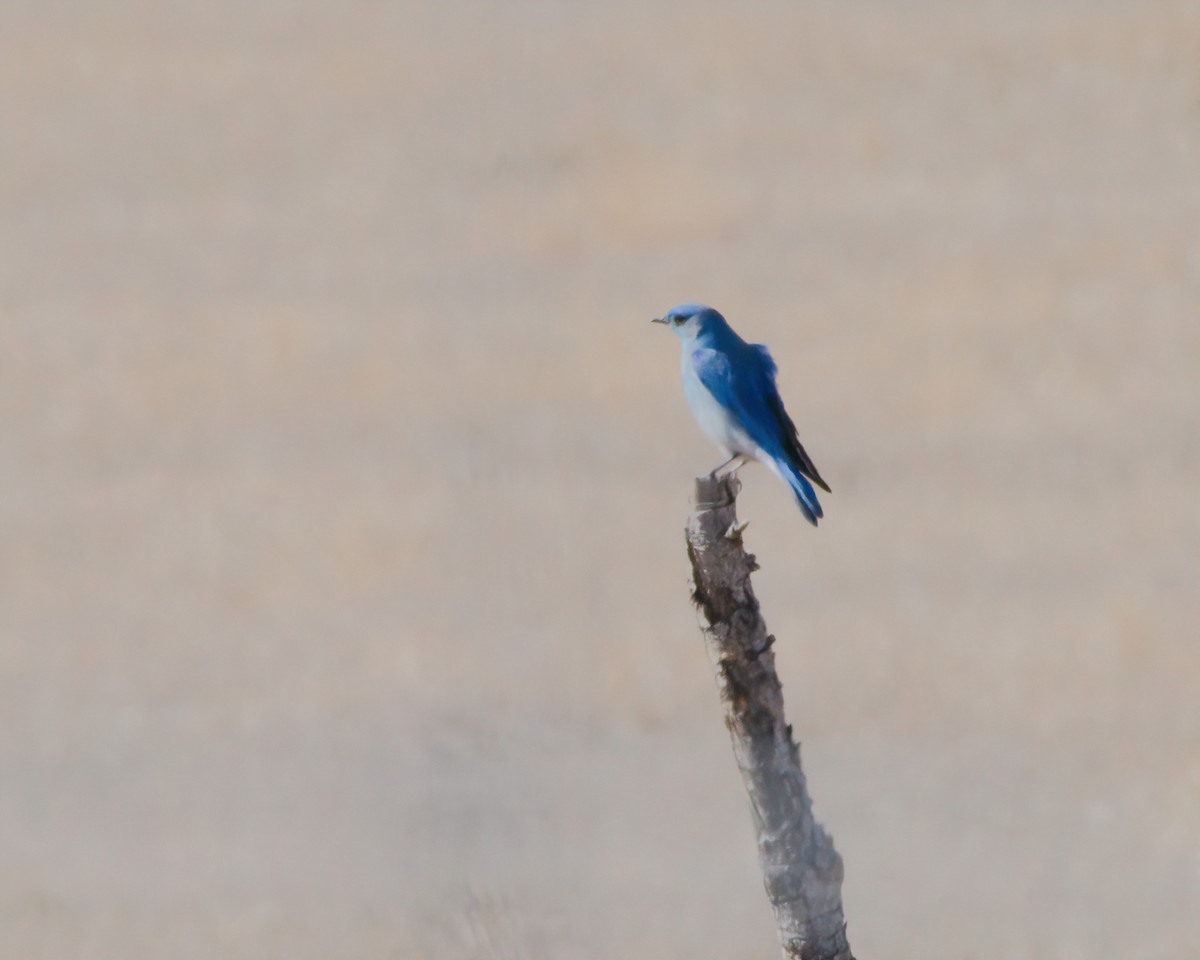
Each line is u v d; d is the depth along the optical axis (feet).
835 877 27.27
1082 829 50.16
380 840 49.19
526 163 133.59
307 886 47.88
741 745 27.20
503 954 43.32
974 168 131.34
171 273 120.88
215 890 48.32
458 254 118.42
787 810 27.12
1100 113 138.92
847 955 27.43
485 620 65.16
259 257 122.42
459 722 56.24
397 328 105.29
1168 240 112.88
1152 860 48.83
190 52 176.04
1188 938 45.44
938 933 46.14
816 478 37.50
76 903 47.24
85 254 125.49
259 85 164.45
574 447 83.76
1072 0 166.30
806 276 110.42
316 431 89.92
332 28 178.91
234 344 104.78
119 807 54.08
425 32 175.63
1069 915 45.96
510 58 160.86
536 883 46.42
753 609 27.12
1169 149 131.44
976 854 49.67
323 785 53.62
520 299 109.60
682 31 166.20
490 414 88.79
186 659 64.95
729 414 36.86
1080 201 121.80
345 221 128.98
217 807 53.47
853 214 122.11
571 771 52.75
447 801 50.42
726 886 46.96
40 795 55.26
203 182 141.38
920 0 171.94
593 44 166.61
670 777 52.65
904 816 51.60
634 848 48.37
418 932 44.32
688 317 37.47
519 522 73.87
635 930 44.09
